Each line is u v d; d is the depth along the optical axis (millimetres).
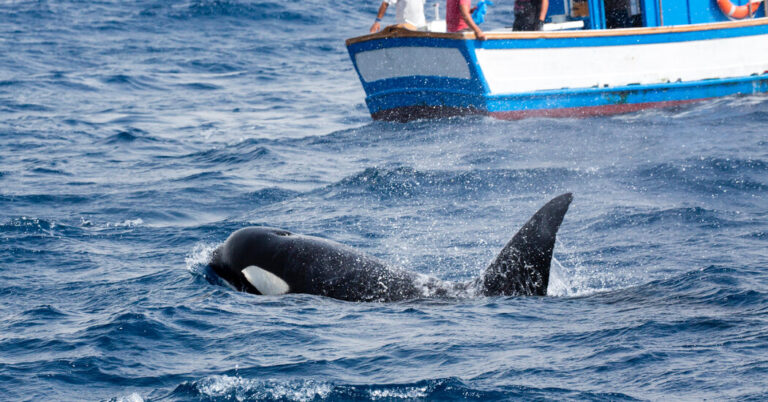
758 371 20469
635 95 69500
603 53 68125
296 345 23984
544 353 22531
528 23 70312
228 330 25406
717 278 28516
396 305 26984
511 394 20250
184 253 36938
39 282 33000
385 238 37938
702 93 71000
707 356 21641
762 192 43219
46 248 37906
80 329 26453
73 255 36781
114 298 30453
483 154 56438
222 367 22734
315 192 48656
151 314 26812
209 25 148750
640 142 57594
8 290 31984
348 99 89562
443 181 48906
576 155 54812
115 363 23438
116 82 102375
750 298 26203
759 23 71125
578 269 31984
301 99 90250
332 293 27812
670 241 35156
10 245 38094
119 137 69875
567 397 19906
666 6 71375
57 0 174125
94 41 135750
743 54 71375
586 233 37312
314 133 71250
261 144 64250
